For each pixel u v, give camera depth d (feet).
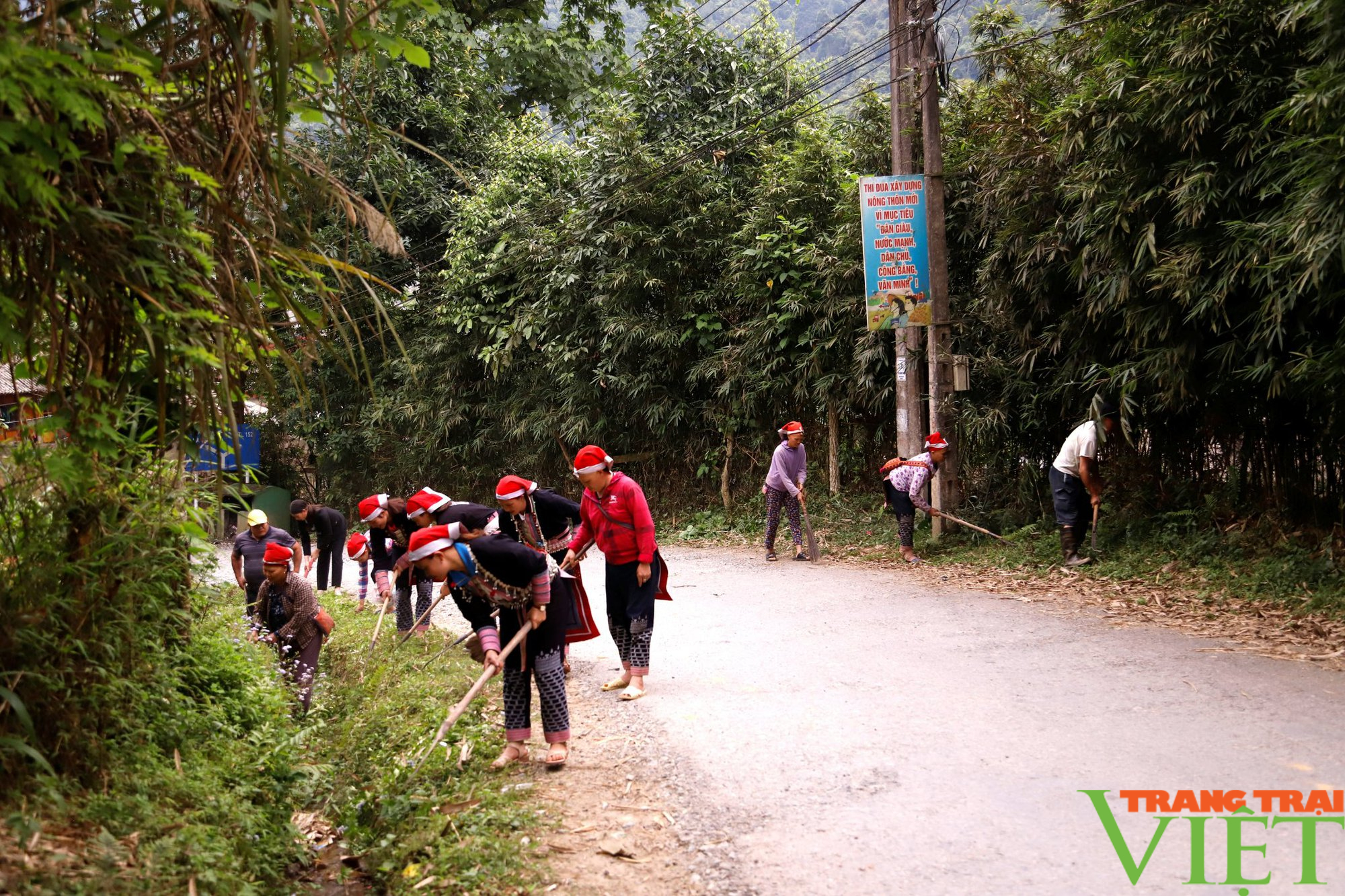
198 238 11.11
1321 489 28.55
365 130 13.46
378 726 20.10
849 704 19.25
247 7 10.48
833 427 44.70
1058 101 33.06
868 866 12.42
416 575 27.04
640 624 20.97
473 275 57.47
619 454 54.39
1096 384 32.04
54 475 11.53
